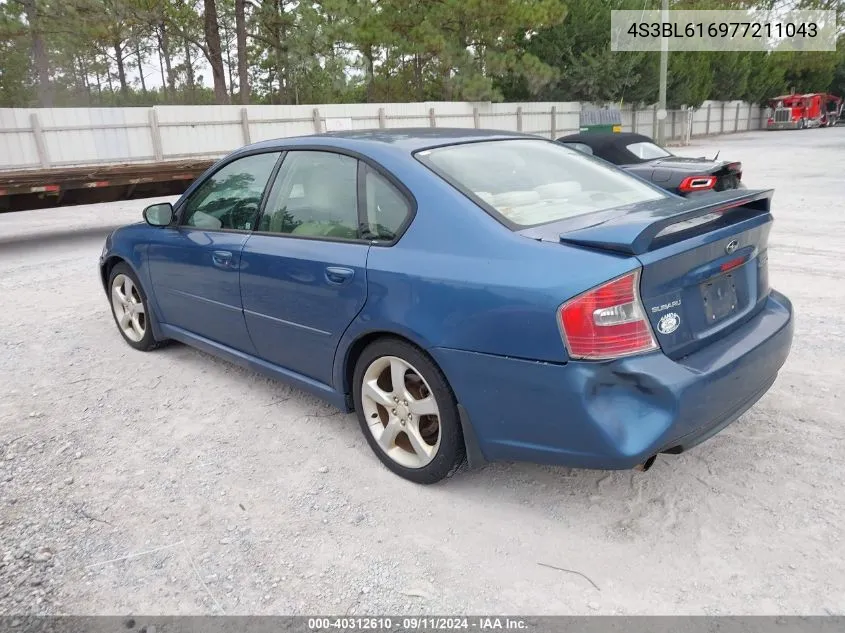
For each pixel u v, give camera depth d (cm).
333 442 361
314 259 330
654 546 266
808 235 862
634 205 310
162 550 274
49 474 334
